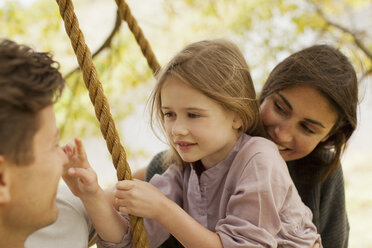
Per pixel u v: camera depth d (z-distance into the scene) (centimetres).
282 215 126
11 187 77
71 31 109
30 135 77
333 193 176
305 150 145
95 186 109
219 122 124
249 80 136
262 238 116
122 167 112
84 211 114
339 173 178
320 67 141
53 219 87
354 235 548
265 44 352
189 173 143
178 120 122
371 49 400
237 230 117
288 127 141
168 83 123
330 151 170
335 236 179
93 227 120
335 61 146
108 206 113
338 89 139
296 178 168
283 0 366
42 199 81
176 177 145
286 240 123
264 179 121
